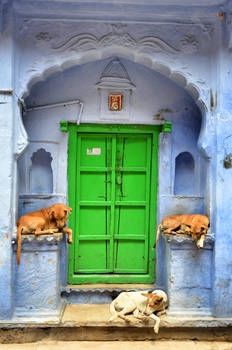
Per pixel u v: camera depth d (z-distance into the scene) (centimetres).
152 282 374
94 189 375
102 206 375
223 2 307
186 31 321
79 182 370
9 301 304
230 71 316
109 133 373
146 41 318
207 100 322
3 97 301
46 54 313
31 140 358
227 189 318
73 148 366
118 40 316
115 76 361
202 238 314
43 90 359
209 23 321
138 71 365
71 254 367
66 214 326
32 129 358
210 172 326
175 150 370
